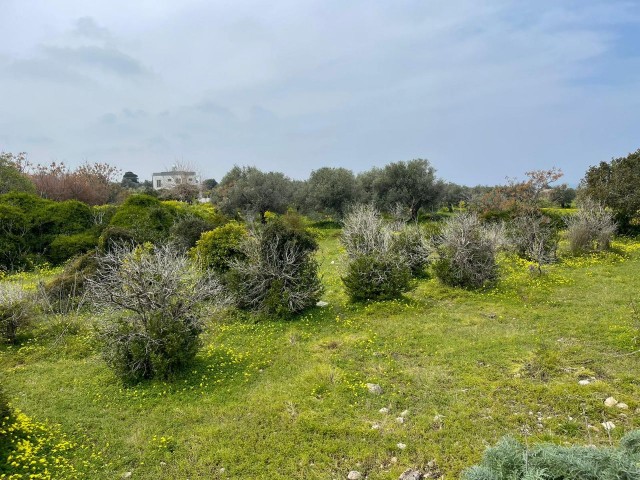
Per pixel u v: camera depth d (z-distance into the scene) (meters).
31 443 5.30
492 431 5.25
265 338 8.77
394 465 4.81
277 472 4.80
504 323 9.00
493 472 3.44
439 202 34.19
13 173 25.86
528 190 26.50
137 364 7.06
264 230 10.75
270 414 5.91
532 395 5.96
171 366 7.14
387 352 7.75
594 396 5.81
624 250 15.98
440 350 7.69
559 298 10.45
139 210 19.97
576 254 15.59
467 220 12.88
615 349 7.29
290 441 5.30
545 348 7.50
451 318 9.41
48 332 9.27
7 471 4.72
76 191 32.44
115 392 6.73
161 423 5.86
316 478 4.68
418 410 5.84
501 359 7.18
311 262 10.84
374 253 11.45
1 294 9.30
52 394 6.76
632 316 8.27
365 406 6.00
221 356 7.92
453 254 11.96
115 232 14.89
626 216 19.95
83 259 13.09
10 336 8.93
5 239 16.30
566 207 34.56
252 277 10.34
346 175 32.03
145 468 4.99
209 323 8.73
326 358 7.62
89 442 5.50
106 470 4.96
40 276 15.01
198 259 12.32
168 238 16.78
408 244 13.73
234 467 4.91
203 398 6.46
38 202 19.67
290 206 32.81
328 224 30.55
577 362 6.89
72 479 4.80
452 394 6.17
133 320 7.33
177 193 38.19
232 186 34.72
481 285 11.62
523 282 11.95
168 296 7.41
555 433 5.12
